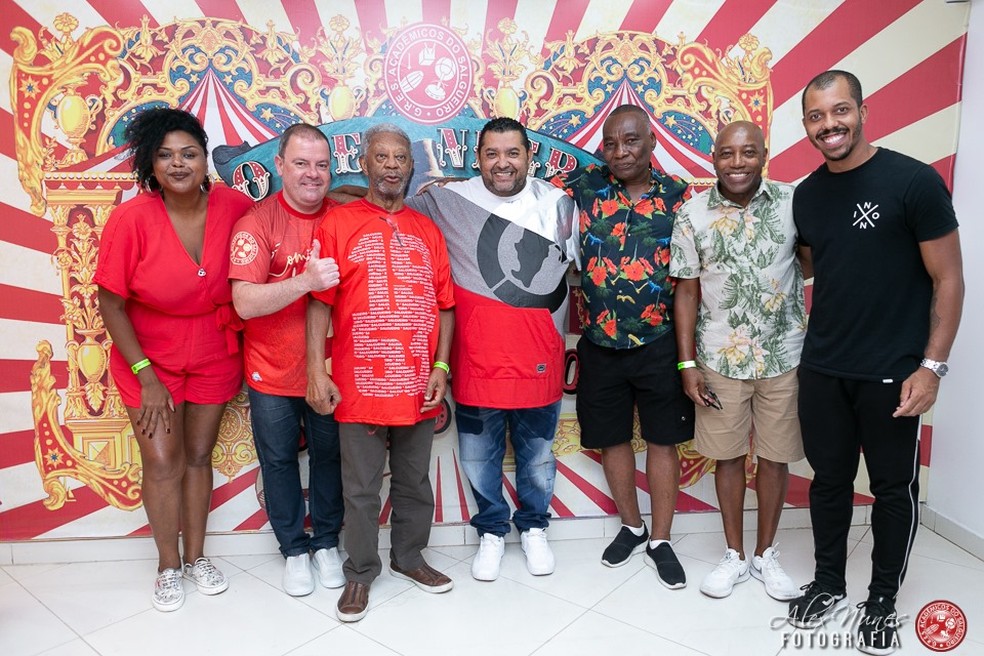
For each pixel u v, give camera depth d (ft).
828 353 7.27
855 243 6.91
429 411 7.73
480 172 8.80
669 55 9.23
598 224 8.41
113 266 7.36
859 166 6.98
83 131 8.51
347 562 7.88
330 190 8.68
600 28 9.07
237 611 7.89
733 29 9.28
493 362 8.12
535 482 8.89
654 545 8.94
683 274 8.18
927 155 9.64
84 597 8.20
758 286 7.84
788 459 8.14
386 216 7.62
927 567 8.81
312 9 8.63
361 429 7.55
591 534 9.82
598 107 9.21
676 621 7.66
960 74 9.51
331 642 7.25
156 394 7.73
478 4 8.84
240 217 8.05
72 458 8.98
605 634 7.40
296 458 8.41
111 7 8.36
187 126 7.39
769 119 9.50
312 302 7.55
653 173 8.50
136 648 7.15
